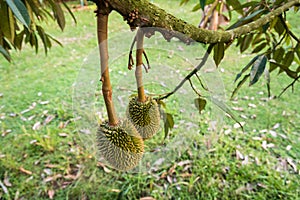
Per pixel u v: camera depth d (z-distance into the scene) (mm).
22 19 632
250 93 3102
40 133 2570
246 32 735
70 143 2408
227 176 2086
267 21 795
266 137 2486
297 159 2256
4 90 3213
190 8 4152
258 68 960
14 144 2418
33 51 4113
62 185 2076
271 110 2830
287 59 1386
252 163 2213
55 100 3014
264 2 1056
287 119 2703
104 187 2025
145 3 506
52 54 4051
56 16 1465
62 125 2635
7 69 3643
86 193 2002
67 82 3357
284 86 3193
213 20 2768
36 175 2148
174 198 1967
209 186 2020
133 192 1987
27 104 2977
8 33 1017
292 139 2461
